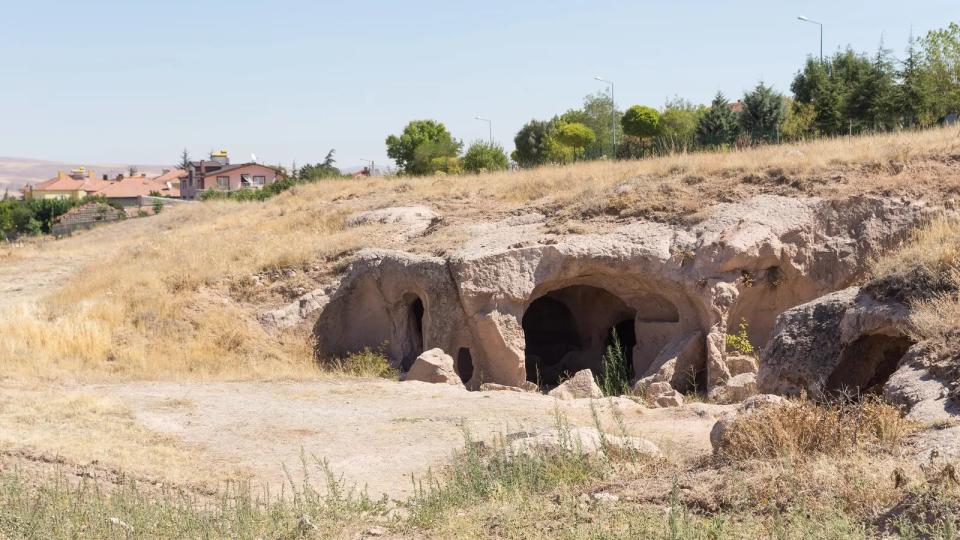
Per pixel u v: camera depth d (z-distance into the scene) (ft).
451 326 75.20
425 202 99.45
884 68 129.49
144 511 35.50
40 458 44.96
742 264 68.95
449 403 58.49
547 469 35.24
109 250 116.57
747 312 70.23
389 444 49.21
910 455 29.78
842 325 47.42
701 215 74.64
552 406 55.93
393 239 88.43
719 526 25.53
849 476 27.50
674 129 165.99
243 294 84.12
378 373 74.23
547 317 92.07
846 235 70.33
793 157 80.94
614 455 36.52
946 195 69.31
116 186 345.92
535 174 100.17
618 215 79.97
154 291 82.99
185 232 109.70
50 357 70.59
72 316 78.13
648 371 69.21
